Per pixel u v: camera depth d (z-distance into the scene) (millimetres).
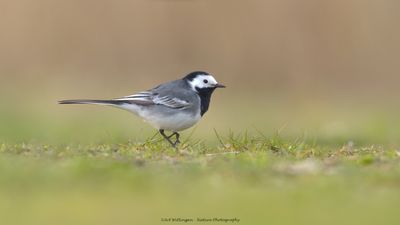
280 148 14430
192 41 31562
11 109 28875
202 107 15648
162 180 11328
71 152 13508
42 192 10703
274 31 31203
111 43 31594
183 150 14141
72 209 10062
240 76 31500
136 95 15258
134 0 31453
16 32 31016
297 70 31188
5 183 11086
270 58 31281
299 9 31047
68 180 11219
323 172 12039
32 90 31078
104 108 31250
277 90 31312
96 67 31578
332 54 31219
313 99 30938
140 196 10586
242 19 31297
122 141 16828
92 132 22266
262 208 10117
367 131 22781
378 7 31109
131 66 31641
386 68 31375
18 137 20109
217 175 11727
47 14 31219
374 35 31156
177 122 15164
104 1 31438
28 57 31234
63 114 28500
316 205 10266
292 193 10734
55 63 31422
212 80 15648
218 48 31484
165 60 31562
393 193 10758
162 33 31562
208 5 31438
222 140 16484
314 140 15938
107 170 11703
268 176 11672
